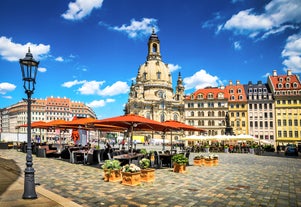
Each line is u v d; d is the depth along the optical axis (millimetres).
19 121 188625
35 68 12250
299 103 108312
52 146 42062
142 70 164000
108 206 11539
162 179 18562
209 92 120188
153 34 173750
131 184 15836
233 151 60750
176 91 174125
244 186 16469
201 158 28156
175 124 28281
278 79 113312
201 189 15305
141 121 21828
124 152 31453
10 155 36625
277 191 15148
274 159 39719
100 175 19453
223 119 116500
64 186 15422
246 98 114500
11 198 11766
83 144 46031
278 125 109438
